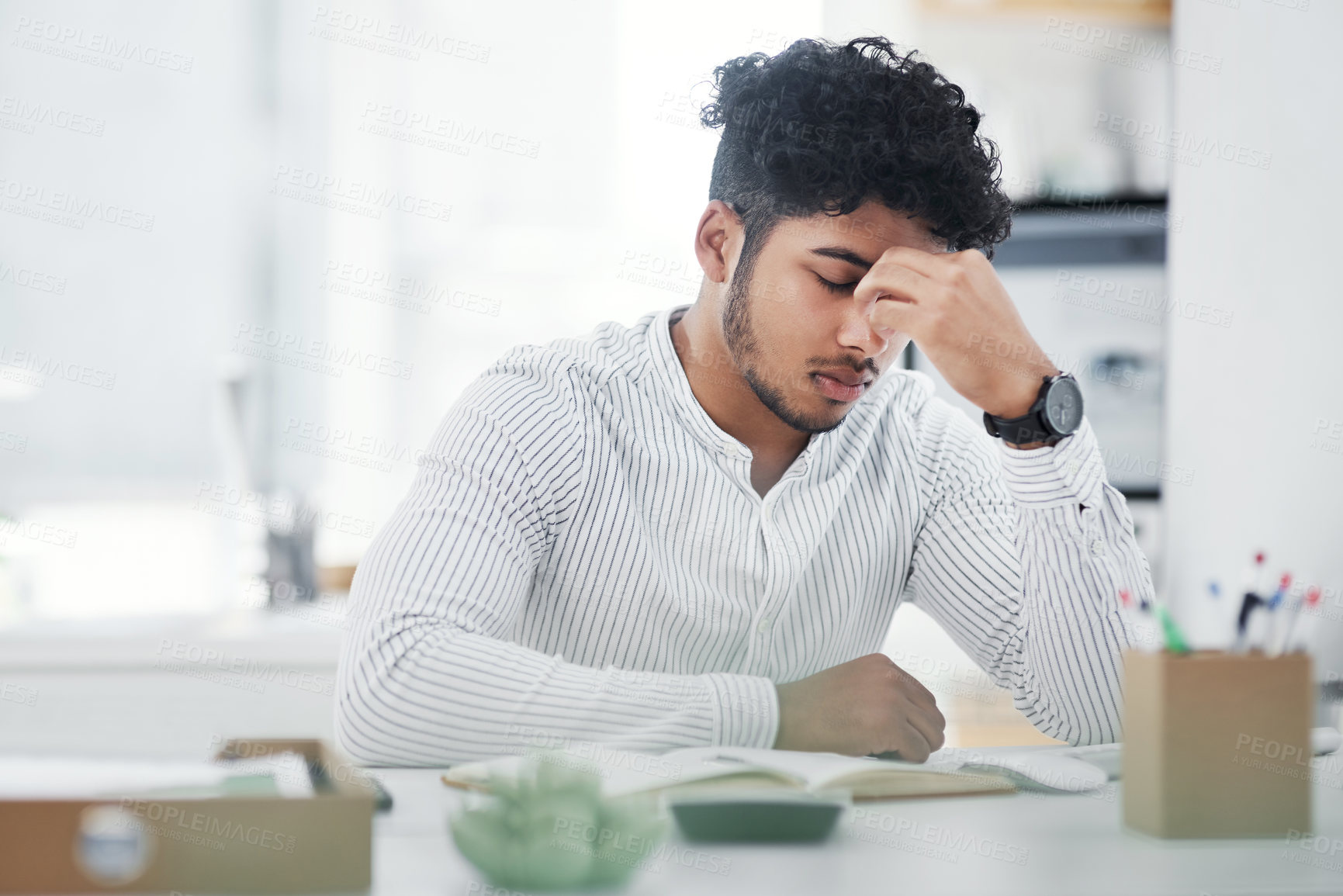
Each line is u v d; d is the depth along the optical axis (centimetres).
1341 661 184
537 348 117
